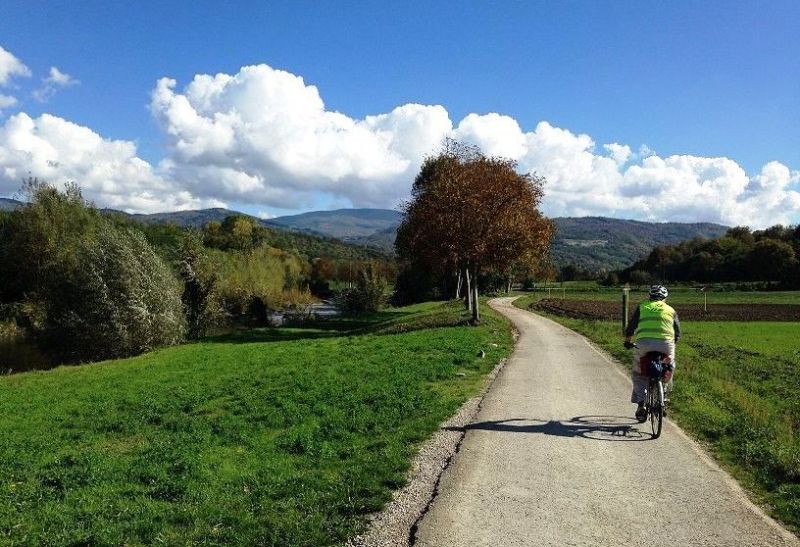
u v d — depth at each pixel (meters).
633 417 10.98
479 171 35.09
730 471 7.84
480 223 32.81
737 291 101.19
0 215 47.81
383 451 9.00
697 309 56.62
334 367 19.25
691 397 12.60
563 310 53.56
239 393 15.99
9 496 8.13
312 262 148.50
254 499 7.24
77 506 7.56
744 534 5.87
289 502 6.98
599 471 7.78
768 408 13.05
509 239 33.31
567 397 12.89
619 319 41.31
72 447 11.52
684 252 147.62
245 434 11.22
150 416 13.73
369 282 66.25
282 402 13.97
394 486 7.43
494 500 6.78
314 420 11.88
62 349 35.03
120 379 21.59
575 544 5.65
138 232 37.31
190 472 8.73
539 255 38.38
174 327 36.53
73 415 15.01
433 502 6.74
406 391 14.04
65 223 46.81
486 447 8.98
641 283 128.50
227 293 52.34
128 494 8.01
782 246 112.12
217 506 7.04
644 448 8.87
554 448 8.88
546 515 6.34
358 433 10.70
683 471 7.78
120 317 33.94
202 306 44.56
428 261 39.28
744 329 36.53
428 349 22.25
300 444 9.97
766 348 26.52
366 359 20.72
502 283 94.00
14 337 34.72
